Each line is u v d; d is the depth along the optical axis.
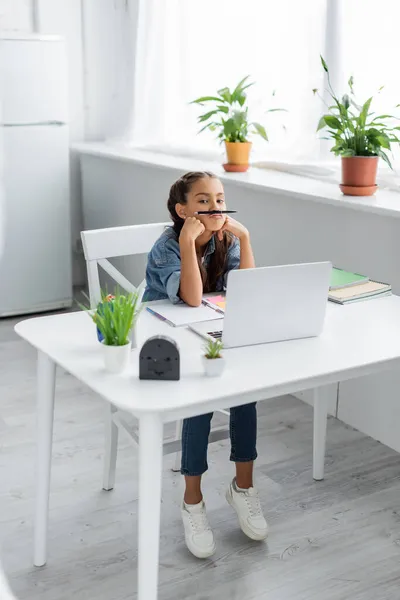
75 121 4.71
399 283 2.74
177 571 2.18
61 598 2.07
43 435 2.08
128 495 2.56
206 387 1.66
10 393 3.33
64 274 4.42
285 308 1.89
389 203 2.74
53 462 2.76
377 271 2.82
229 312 1.84
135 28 4.19
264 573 2.17
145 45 4.21
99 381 1.68
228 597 2.08
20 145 4.09
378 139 2.86
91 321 2.06
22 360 3.69
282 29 3.46
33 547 2.27
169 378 1.69
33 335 1.96
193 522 2.23
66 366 1.76
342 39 3.19
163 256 2.29
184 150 4.07
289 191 3.03
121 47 4.35
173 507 2.48
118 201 4.32
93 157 4.48
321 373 1.74
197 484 2.23
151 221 4.05
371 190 2.91
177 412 1.63
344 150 2.89
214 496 2.55
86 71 4.66
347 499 2.55
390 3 2.98
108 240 2.48
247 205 3.38
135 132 4.39
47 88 4.09
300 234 3.13
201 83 3.97
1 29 4.39
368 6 3.07
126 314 1.73
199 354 1.84
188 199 2.25
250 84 3.52
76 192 4.82
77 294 4.79
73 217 4.86
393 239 2.73
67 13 4.52
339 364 1.79
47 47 4.04
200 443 2.19
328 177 3.27
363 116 2.86
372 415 2.97
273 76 3.56
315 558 2.24
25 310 4.34
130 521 2.42
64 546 2.29
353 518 2.45
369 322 2.08
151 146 4.30
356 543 2.32
